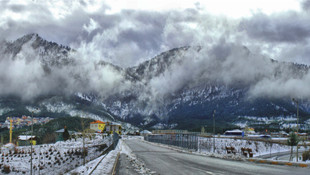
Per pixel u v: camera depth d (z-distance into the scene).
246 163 31.70
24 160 56.91
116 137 64.00
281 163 31.53
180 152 51.19
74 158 59.22
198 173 21.67
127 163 29.06
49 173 47.97
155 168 25.16
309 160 50.72
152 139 97.00
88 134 96.50
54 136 112.12
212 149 88.25
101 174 20.67
